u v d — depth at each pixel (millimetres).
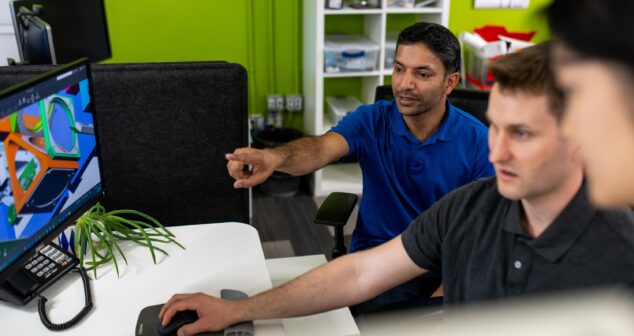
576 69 294
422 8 3176
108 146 1565
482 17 3553
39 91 1110
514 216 919
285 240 2869
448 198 1090
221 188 1683
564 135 321
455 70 1671
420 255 1110
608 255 828
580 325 319
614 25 272
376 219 1777
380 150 1747
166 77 1538
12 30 2562
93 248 1266
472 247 1016
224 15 3348
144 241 1397
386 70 3254
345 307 1248
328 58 3160
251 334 1072
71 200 1249
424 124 1704
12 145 1062
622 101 275
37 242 1160
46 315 1119
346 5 3143
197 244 1395
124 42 3285
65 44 2412
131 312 1143
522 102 708
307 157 1585
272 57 3484
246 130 1642
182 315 1064
